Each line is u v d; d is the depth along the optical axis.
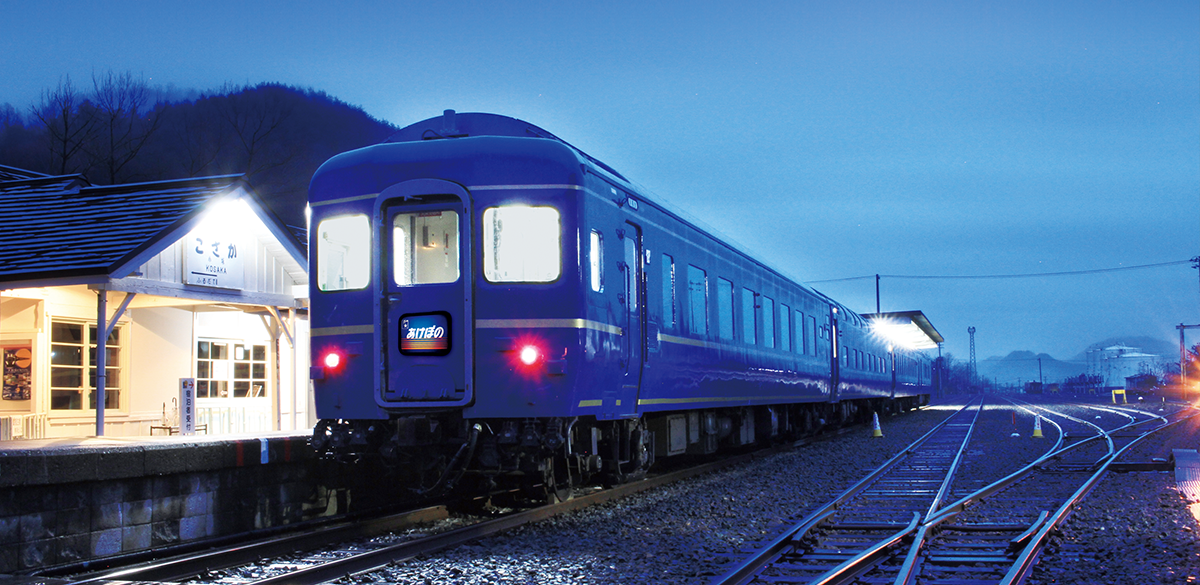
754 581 6.75
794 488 12.38
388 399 8.66
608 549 7.96
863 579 6.71
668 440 12.02
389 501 10.27
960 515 9.88
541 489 10.27
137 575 6.46
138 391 13.88
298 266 14.00
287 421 16.08
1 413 12.48
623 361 9.63
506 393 8.47
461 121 9.98
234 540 8.07
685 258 11.95
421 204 8.78
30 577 5.95
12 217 12.05
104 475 7.19
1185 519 9.48
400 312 8.73
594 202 9.02
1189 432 24.42
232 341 15.78
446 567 7.07
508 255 8.60
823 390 20.86
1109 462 15.00
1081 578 6.72
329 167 9.19
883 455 17.59
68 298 12.77
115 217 11.59
